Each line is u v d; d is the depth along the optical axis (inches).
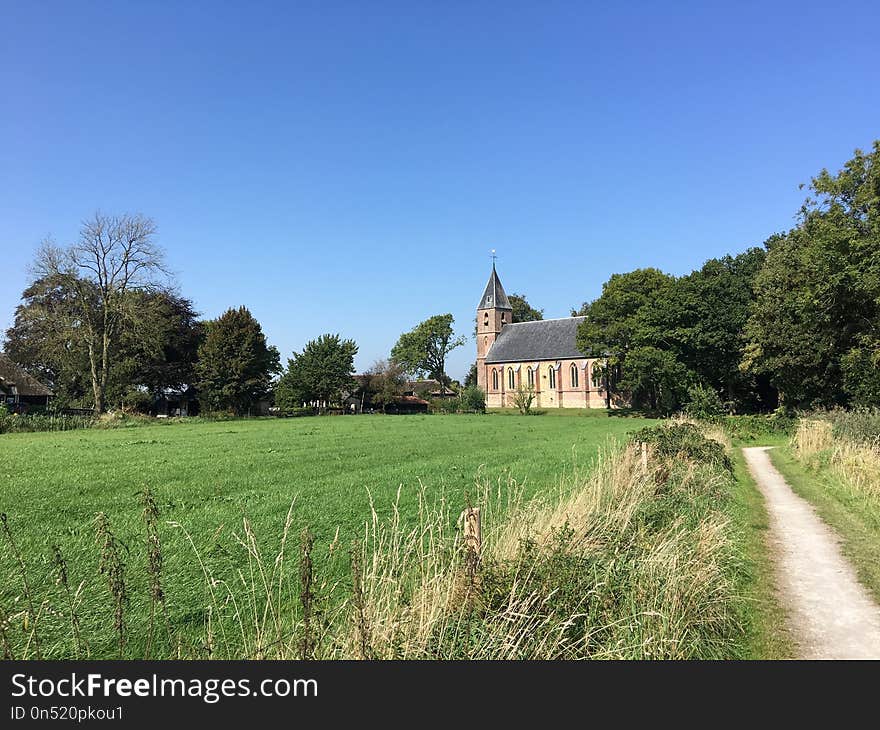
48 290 2321.6
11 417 1752.0
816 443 938.7
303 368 3287.4
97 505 526.6
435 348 4613.7
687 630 247.4
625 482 463.2
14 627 235.1
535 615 216.8
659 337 2586.1
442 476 693.3
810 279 1427.2
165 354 2962.6
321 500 542.9
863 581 343.6
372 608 205.3
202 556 346.9
